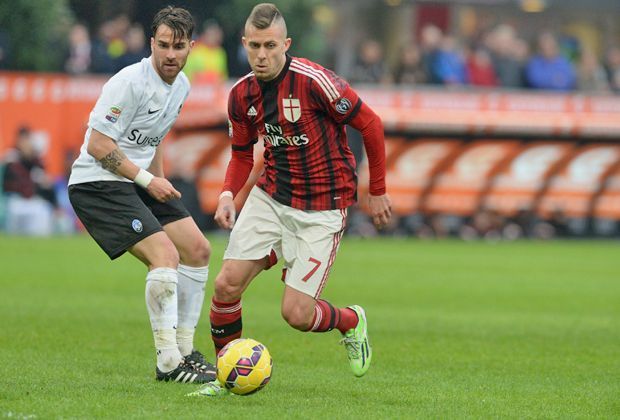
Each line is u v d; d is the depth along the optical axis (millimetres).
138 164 29594
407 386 29188
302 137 27203
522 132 93000
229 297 28078
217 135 85188
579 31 111250
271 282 60156
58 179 85000
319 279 27594
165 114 29406
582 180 95250
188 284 30047
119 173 28328
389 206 28125
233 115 27938
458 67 99500
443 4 107500
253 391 25609
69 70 90125
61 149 84688
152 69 28891
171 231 29922
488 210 94438
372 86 96812
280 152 27594
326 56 106188
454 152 92562
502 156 93438
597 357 36031
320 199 27594
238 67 100688
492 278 63844
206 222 86312
